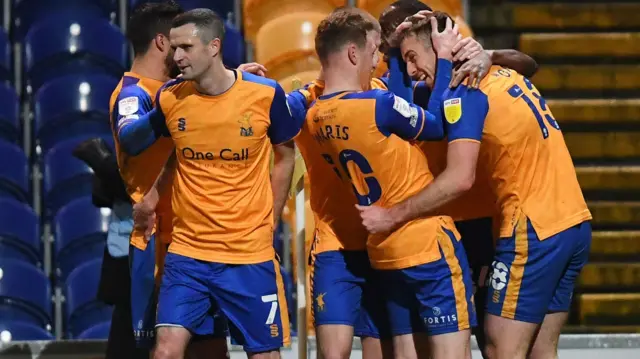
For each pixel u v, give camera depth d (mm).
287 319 15172
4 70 25922
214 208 14570
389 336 16094
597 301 24000
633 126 27188
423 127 14609
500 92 14938
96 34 25938
